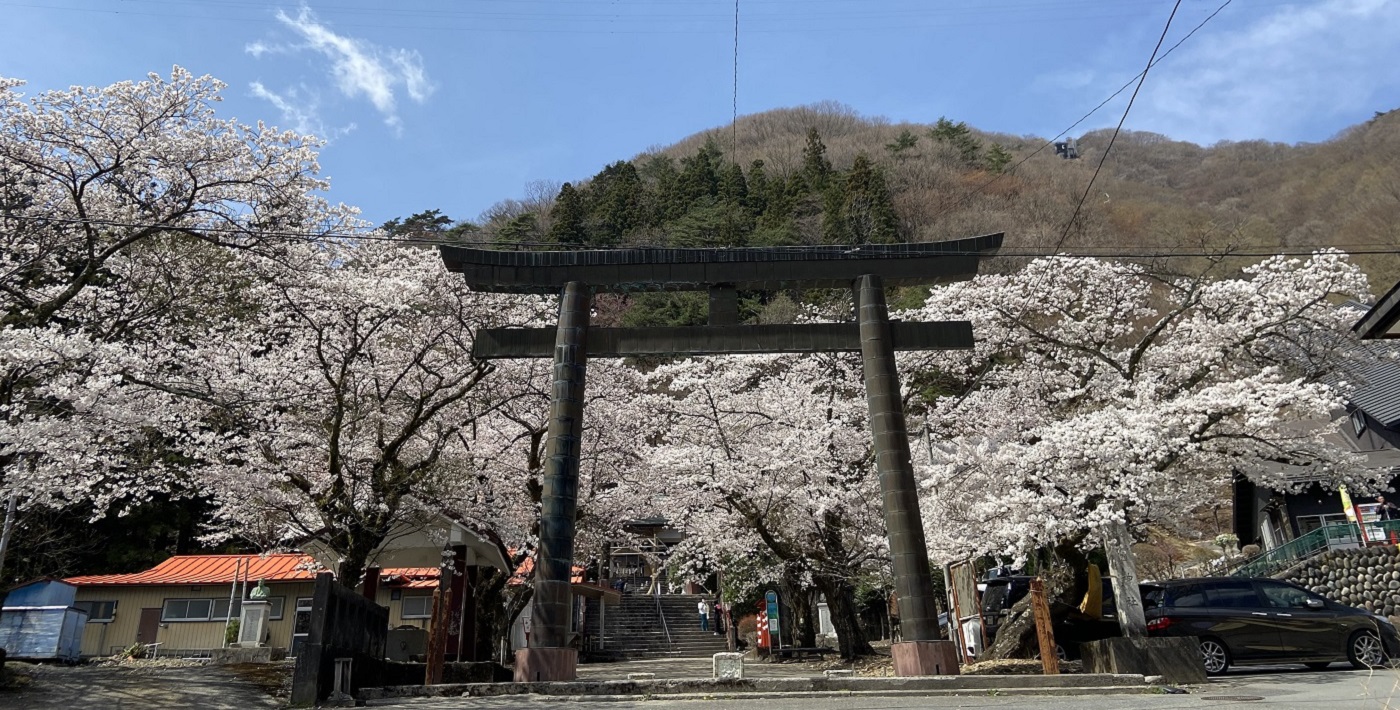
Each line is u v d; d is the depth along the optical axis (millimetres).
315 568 19000
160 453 14586
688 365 20344
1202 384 16438
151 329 14055
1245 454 15273
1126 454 12914
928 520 16062
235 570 23500
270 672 13102
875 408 12969
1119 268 18234
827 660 20875
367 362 15305
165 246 14047
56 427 10477
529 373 16891
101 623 22562
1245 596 13227
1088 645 11945
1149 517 15164
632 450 19469
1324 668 13203
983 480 14773
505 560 18734
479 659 21062
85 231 12742
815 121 112438
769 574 21750
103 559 27312
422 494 16203
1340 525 23375
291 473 14430
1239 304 17391
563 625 11555
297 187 13984
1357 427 27391
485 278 13727
